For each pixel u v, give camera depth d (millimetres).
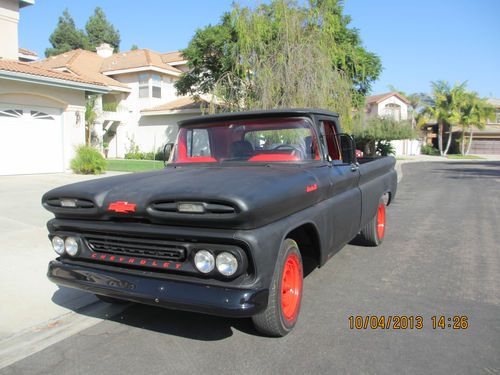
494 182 17422
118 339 3734
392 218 9375
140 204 3225
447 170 24953
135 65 29172
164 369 3238
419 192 14180
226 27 19328
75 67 29219
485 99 46875
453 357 3332
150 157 28234
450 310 4246
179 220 3090
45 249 6086
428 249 6629
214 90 14742
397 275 5352
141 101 29828
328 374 3117
